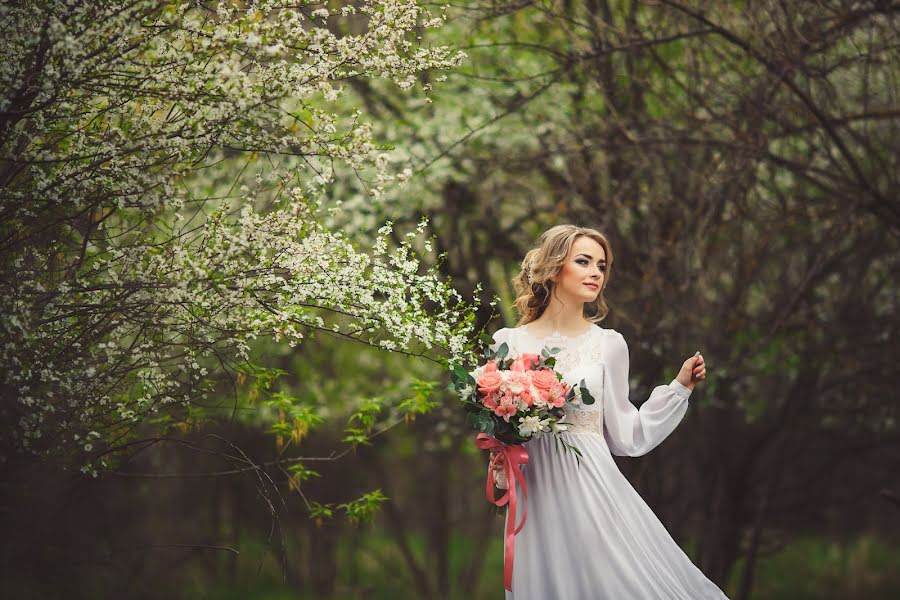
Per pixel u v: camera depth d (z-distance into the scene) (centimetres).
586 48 854
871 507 1944
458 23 1030
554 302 525
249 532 1562
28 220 497
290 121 564
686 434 1301
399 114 1214
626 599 470
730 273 1105
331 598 1659
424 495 1920
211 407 645
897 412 1298
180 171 514
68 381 480
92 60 471
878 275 1219
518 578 493
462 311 537
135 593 888
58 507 533
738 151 867
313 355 1444
